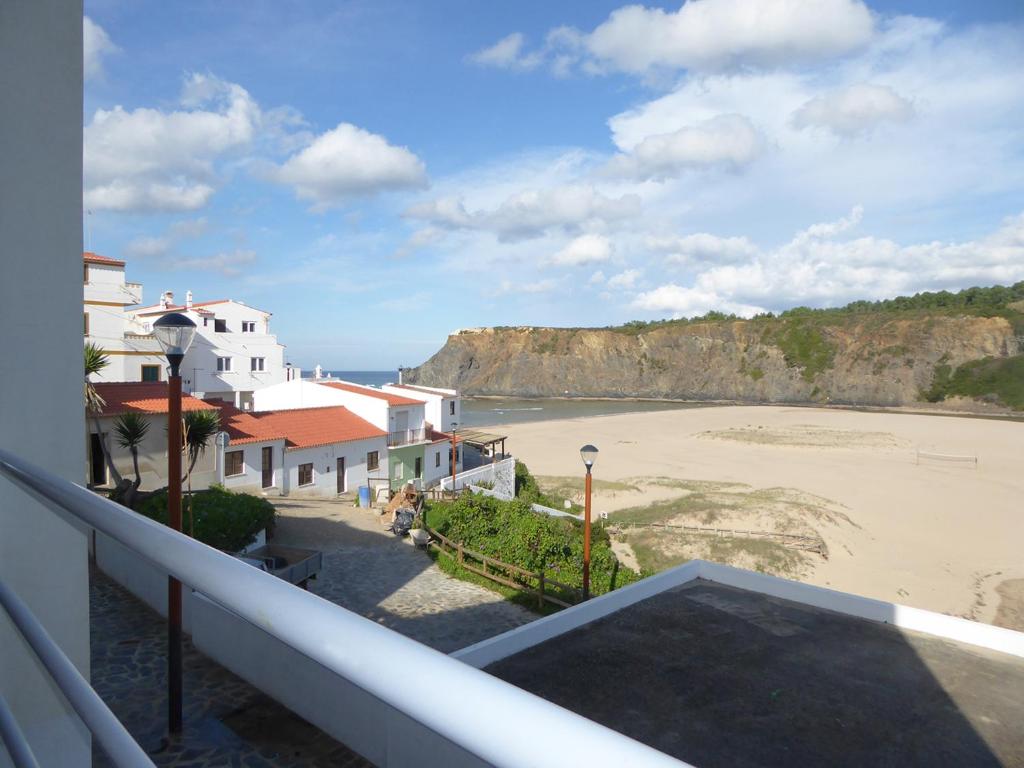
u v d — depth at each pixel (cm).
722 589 878
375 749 486
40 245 213
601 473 4691
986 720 561
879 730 544
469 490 2444
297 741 525
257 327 4856
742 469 4853
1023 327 11925
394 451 3578
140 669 689
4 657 198
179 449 512
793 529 2867
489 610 1509
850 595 796
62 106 217
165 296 4631
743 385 14075
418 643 64
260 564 1421
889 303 16838
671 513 3111
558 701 592
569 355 15600
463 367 16238
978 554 2755
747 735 538
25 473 166
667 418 9138
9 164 205
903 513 3388
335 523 2252
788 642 712
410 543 2048
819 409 11269
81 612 222
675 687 614
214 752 507
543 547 1855
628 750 43
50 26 212
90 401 2175
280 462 2906
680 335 15275
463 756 413
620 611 796
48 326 215
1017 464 5088
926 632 743
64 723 206
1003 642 697
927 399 11781
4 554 201
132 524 113
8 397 205
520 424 8231
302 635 71
